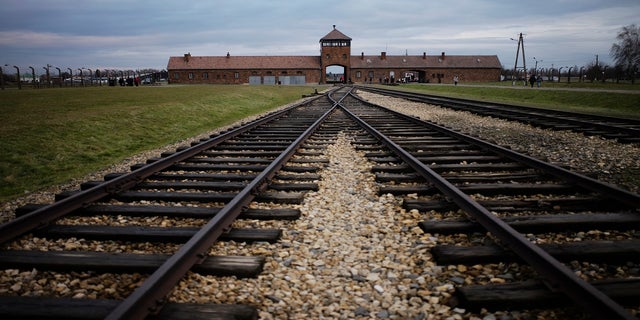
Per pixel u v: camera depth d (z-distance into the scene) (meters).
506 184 6.15
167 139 13.48
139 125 14.60
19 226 4.38
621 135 11.46
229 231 4.45
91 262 3.72
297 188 6.28
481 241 4.26
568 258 3.78
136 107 17.86
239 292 3.40
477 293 3.15
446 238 4.41
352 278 3.67
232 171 7.64
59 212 4.91
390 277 3.65
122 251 4.18
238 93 32.97
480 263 3.80
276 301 3.30
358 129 13.11
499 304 3.06
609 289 3.14
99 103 20.16
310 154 9.04
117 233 4.40
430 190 5.96
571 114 17.44
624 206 5.21
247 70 111.94
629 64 69.12
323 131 12.66
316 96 38.47
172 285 3.25
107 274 3.65
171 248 4.24
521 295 3.10
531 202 5.35
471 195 5.88
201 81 111.50
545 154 9.27
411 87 69.44
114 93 30.53
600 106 24.66
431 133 11.90
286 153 8.07
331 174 7.31
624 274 3.58
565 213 5.10
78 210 5.21
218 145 10.31
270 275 3.68
